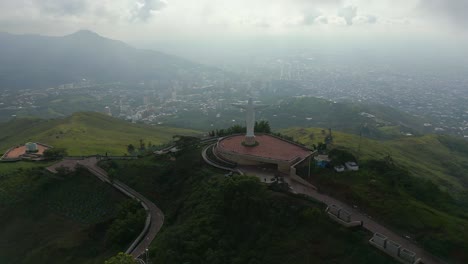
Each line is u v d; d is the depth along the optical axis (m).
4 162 117.06
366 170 75.44
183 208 74.81
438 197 71.25
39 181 100.81
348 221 56.19
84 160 118.12
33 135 192.62
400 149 186.12
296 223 58.75
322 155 87.81
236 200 64.12
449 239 51.34
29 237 84.31
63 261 73.44
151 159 108.75
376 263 49.28
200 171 86.44
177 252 58.12
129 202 83.12
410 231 54.66
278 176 78.00
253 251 56.34
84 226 84.44
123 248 70.44
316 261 51.78
